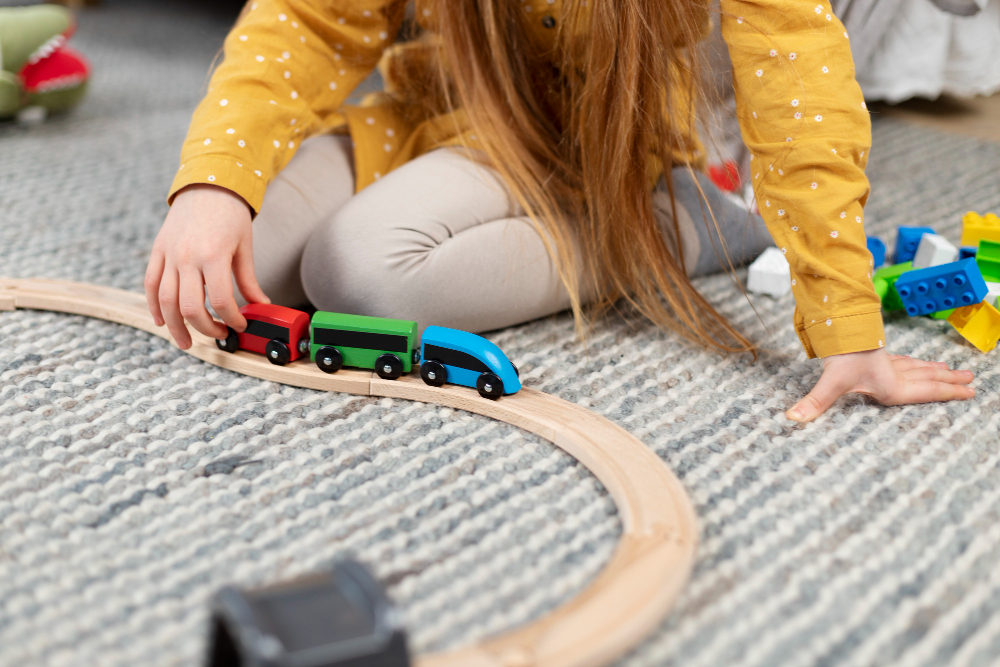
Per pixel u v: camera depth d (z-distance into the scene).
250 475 0.65
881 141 1.47
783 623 0.52
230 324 0.76
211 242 0.72
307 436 0.70
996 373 0.81
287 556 0.57
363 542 0.58
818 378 0.80
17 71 1.41
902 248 1.00
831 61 0.71
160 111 1.59
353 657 0.38
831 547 0.58
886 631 0.51
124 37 2.04
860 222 0.72
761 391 0.78
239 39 0.85
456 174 0.87
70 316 0.88
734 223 1.01
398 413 0.74
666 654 0.49
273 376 0.78
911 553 0.58
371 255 0.80
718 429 0.72
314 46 0.87
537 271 0.86
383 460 0.67
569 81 0.91
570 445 0.68
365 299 0.81
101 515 0.60
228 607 0.39
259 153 0.79
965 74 1.50
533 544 0.58
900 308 0.92
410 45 1.00
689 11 0.77
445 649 0.49
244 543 0.58
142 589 0.53
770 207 0.75
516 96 0.89
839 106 0.71
